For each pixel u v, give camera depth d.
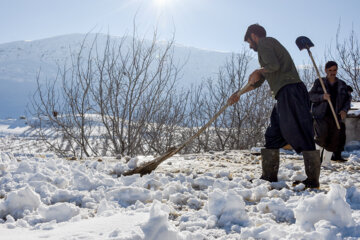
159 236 1.91
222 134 11.55
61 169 4.86
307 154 3.93
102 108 8.52
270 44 4.11
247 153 7.52
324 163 5.87
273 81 4.16
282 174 4.51
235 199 2.61
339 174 4.75
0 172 4.35
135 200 3.26
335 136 6.25
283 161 6.56
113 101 8.56
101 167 5.34
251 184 4.02
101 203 2.86
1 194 3.48
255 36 4.30
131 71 8.52
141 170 4.77
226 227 2.49
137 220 2.29
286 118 4.03
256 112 11.32
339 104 6.38
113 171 5.07
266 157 4.31
